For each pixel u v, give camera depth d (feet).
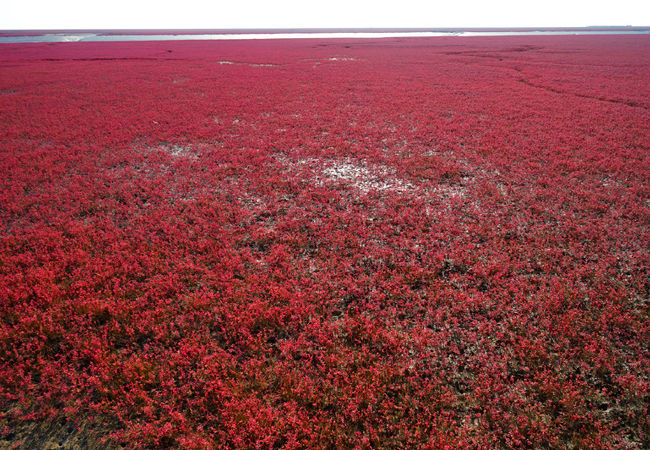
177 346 21.90
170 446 16.74
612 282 26.71
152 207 39.06
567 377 19.69
